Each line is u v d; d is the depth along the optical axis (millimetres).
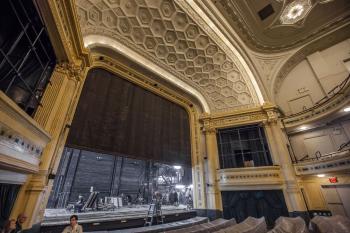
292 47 11961
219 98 12039
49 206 15891
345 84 8508
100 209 12891
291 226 4438
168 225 6766
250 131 11055
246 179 9398
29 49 3814
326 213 8391
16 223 3686
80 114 7180
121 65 9258
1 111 2436
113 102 8664
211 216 9305
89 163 19125
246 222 5402
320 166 8430
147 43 9172
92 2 6688
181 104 12227
